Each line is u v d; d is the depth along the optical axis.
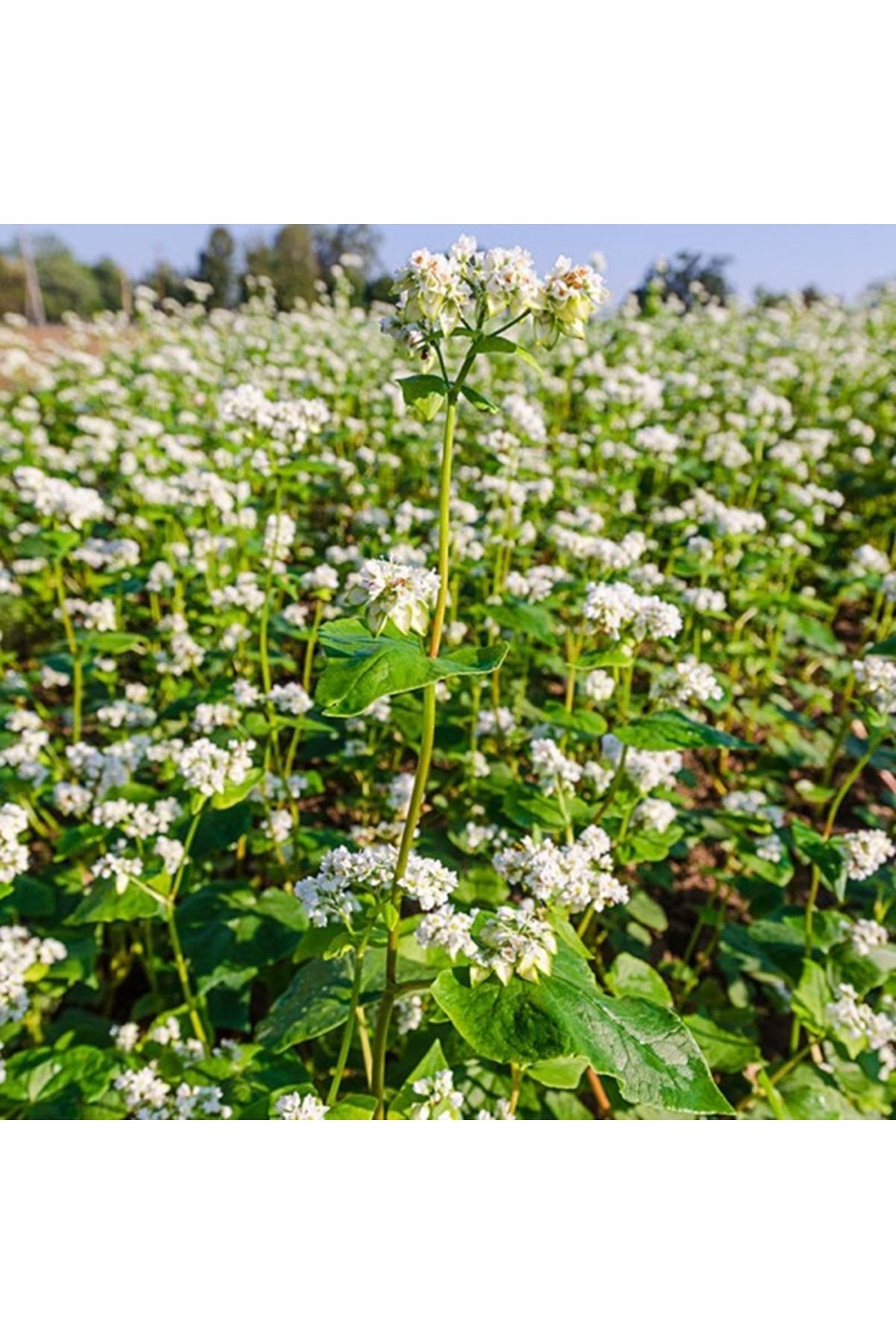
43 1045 4.14
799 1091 3.94
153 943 4.76
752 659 7.48
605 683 4.75
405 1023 3.85
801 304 23.64
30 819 5.24
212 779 3.59
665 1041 2.29
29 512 9.45
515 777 5.58
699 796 6.65
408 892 2.67
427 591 2.42
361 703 2.04
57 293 33.88
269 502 9.03
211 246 29.94
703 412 12.48
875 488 10.62
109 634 5.74
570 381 13.19
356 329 19.22
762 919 4.50
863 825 6.42
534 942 2.37
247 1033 4.41
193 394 14.38
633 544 6.05
